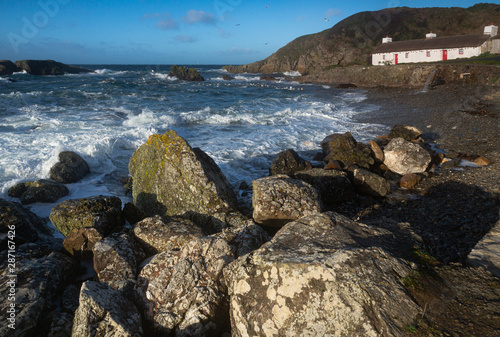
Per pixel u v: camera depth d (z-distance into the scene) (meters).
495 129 14.23
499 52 49.62
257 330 2.82
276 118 21.27
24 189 9.05
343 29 95.06
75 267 4.86
